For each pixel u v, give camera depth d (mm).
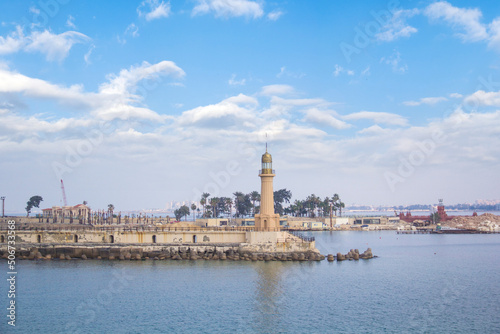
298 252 107562
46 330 60625
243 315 66812
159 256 105375
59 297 74750
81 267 96562
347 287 83875
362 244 174625
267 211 109625
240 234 109562
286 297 75875
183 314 66875
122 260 104312
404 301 75562
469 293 81750
